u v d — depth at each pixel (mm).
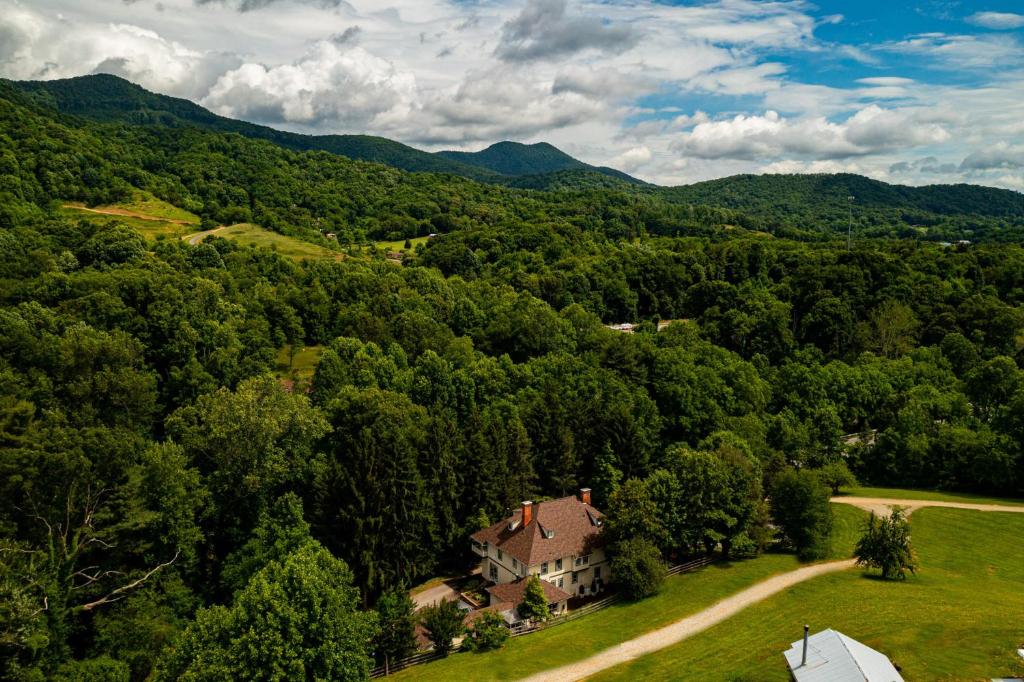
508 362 102438
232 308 107688
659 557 63094
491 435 72688
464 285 164250
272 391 64938
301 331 116688
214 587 56750
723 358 119438
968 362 118938
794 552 67812
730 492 65562
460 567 69312
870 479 96688
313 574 41094
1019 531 70938
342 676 38969
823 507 66562
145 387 73250
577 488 79625
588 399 89938
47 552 47156
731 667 43875
